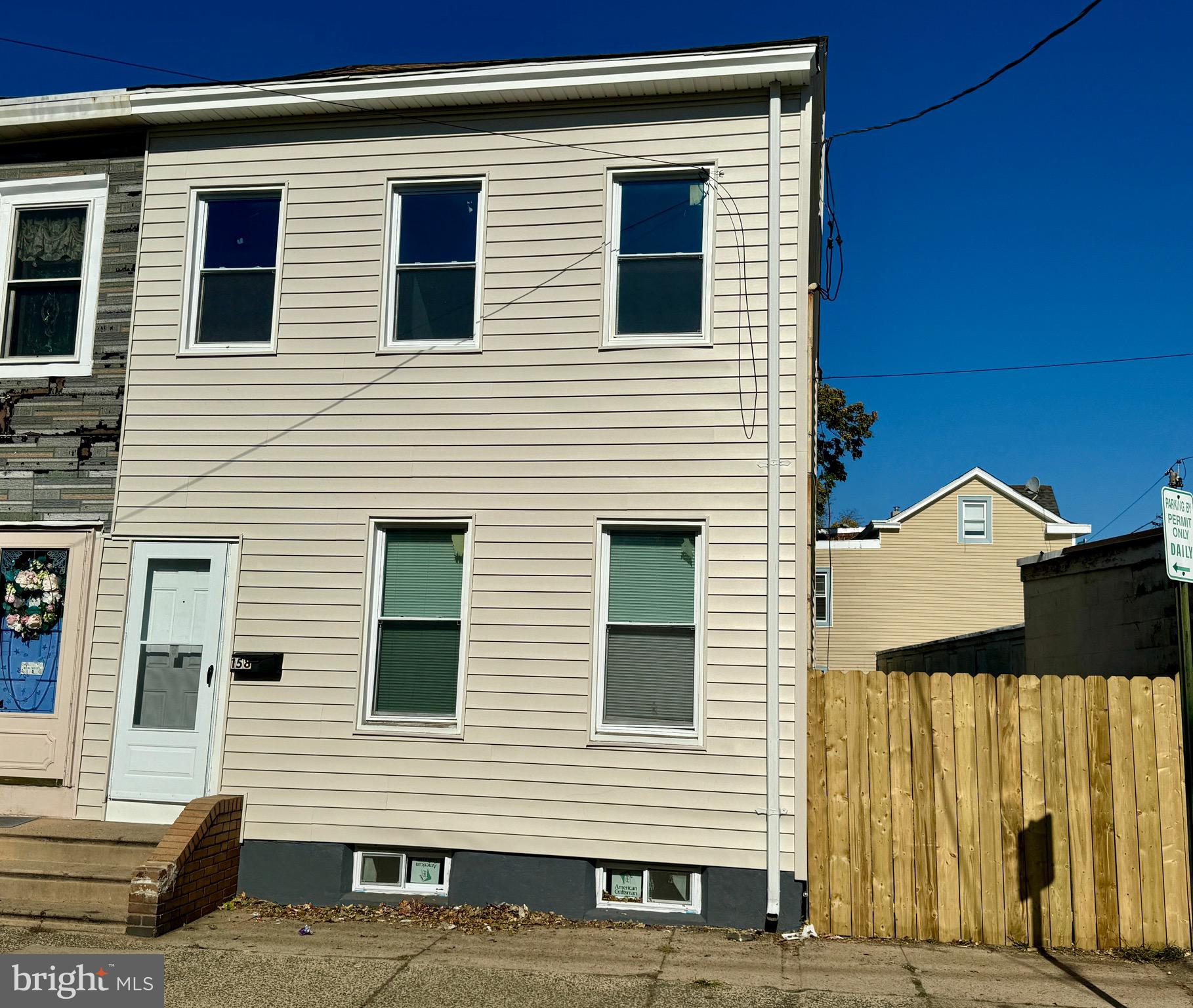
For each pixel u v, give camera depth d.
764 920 8.07
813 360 10.33
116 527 9.51
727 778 8.31
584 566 8.78
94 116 9.95
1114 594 10.31
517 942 7.63
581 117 9.39
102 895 8.07
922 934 7.82
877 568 32.84
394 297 9.53
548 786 8.54
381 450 9.23
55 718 9.33
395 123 9.66
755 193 9.05
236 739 9.00
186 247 9.84
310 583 9.14
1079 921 7.63
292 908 8.51
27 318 10.20
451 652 8.99
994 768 7.91
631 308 9.20
